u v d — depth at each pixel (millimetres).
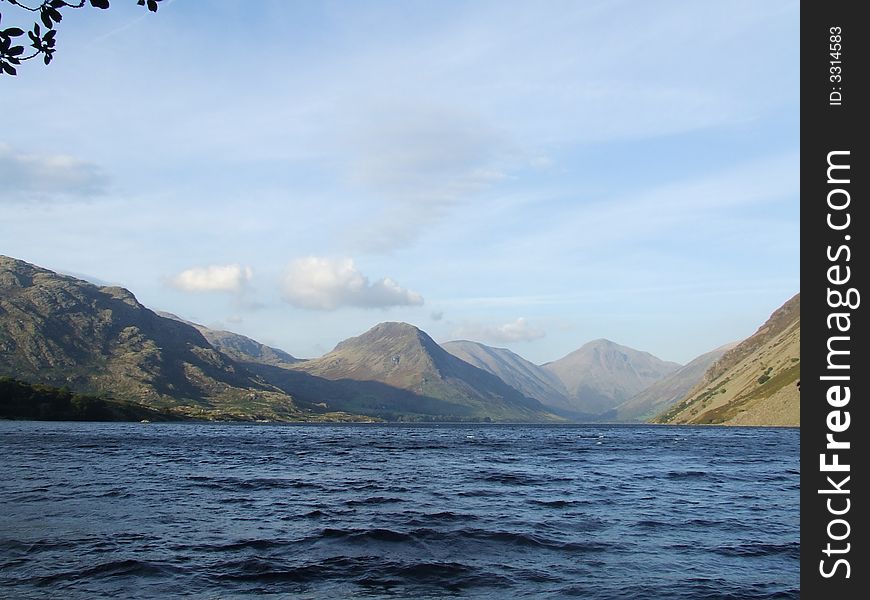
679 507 37781
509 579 21344
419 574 21812
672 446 123250
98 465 63125
